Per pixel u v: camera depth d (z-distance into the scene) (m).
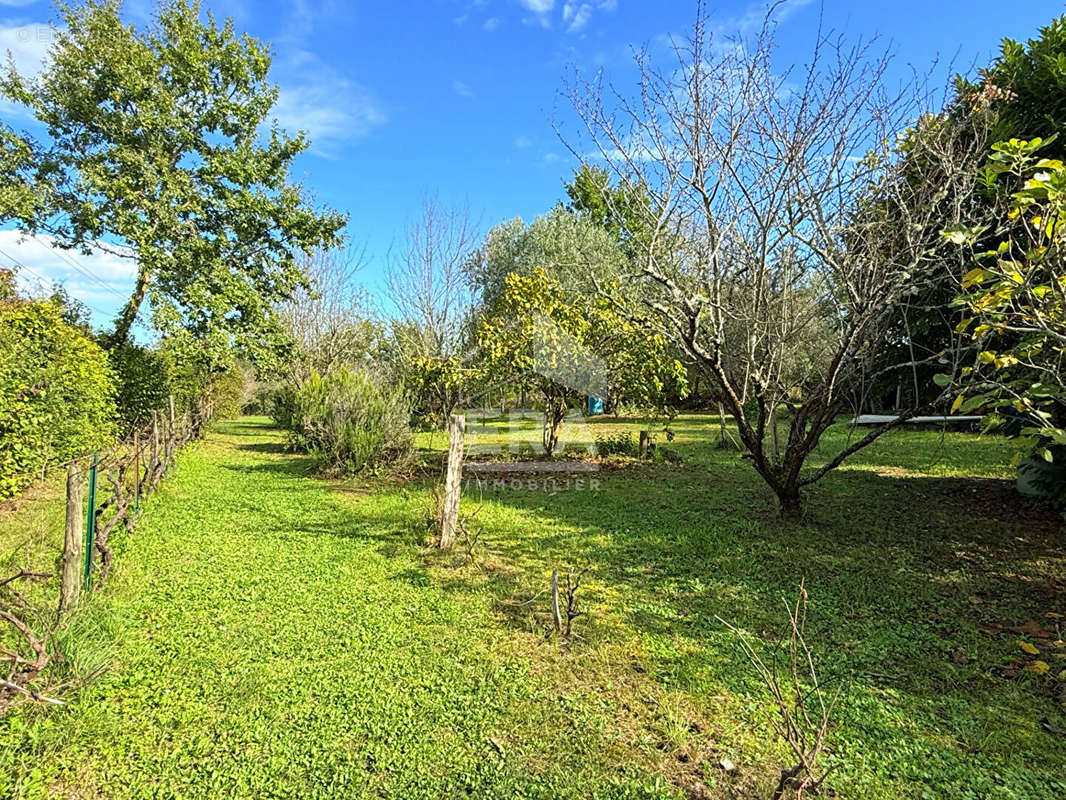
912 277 5.19
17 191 13.62
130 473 7.87
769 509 6.86
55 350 7.97
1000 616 4.03
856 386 6.11
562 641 3.63
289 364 17.81
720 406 10.41
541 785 2.39
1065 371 3.30
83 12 14.44
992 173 3.23
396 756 2.56
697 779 2.44
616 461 10.80
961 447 11.56
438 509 5.93
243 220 15.96
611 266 12.79
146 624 3.79
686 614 4.09
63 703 2.52
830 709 2.90
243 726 2.75
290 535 5.90
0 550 4.93
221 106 15.78
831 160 4.88
